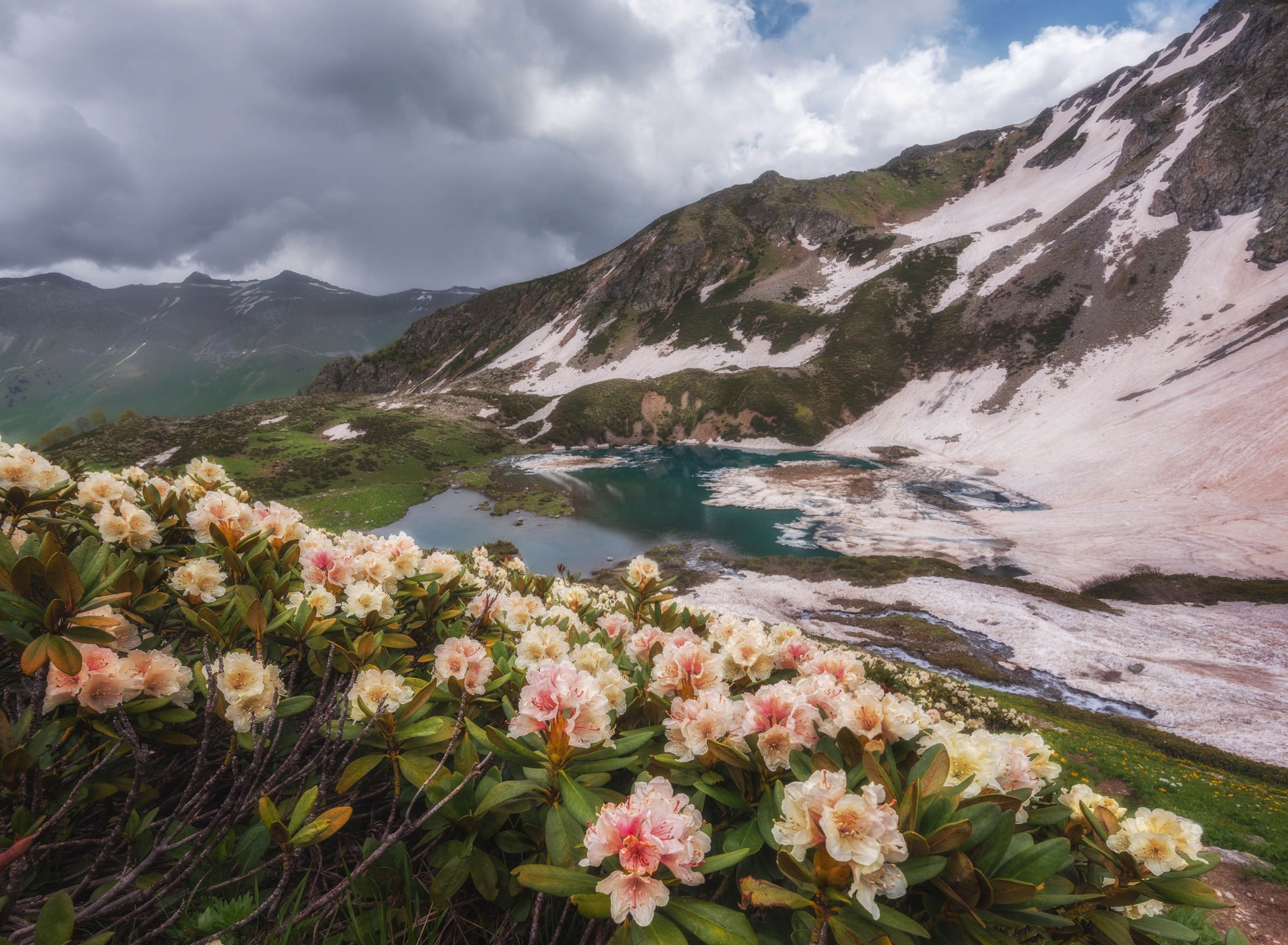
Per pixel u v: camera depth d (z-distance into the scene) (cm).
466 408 12300
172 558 266
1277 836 1095
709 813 201
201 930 160
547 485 7919
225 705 212
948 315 11875
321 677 257
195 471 376
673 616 351
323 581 262
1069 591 4181
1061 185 15325
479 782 196
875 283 13588
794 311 13975
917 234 15812
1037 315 10738
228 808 179
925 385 10662
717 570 4628
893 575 4281
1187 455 6356
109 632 171
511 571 490
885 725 182
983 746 183
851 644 3225
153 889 165
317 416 10212
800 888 158
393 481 7912
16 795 161
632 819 145
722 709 193
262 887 187
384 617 246
